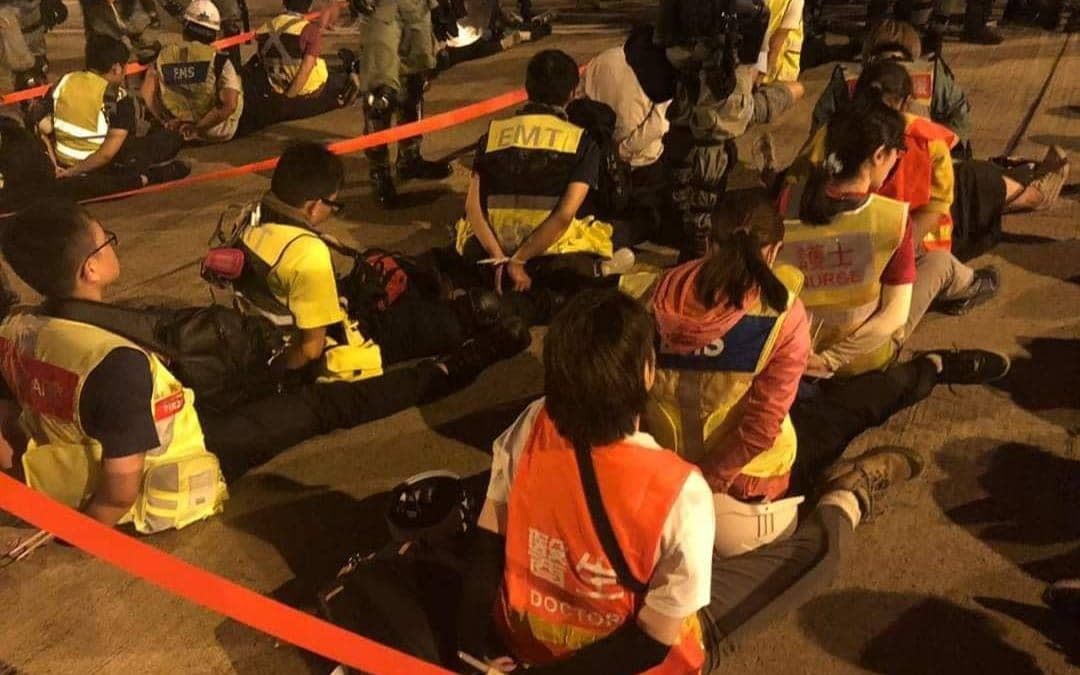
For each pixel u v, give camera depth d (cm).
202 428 341
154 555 239
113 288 499
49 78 926
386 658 215
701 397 242
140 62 725
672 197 461
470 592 209
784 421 268
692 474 186
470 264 445
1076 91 688
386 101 561
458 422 378
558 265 431
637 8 1102
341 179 349
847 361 337
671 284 246
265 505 335
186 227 578
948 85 465
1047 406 363
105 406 273
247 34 820
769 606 251
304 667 270
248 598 228
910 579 289
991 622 273
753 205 249
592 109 470
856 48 821
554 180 410
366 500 337
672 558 185
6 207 550
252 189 638
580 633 200
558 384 183
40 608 294
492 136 420
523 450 197
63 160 616
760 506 258
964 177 456
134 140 636
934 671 259
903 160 367
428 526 272
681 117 429
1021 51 791
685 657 203
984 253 475
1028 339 404
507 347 397
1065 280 448
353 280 398
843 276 322
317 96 779
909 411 363
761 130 657
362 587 238
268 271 339
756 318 232
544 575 197
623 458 185
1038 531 305
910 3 562
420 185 614
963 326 416
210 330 343
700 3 400
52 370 277
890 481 301
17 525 326
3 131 559
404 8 576
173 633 284
